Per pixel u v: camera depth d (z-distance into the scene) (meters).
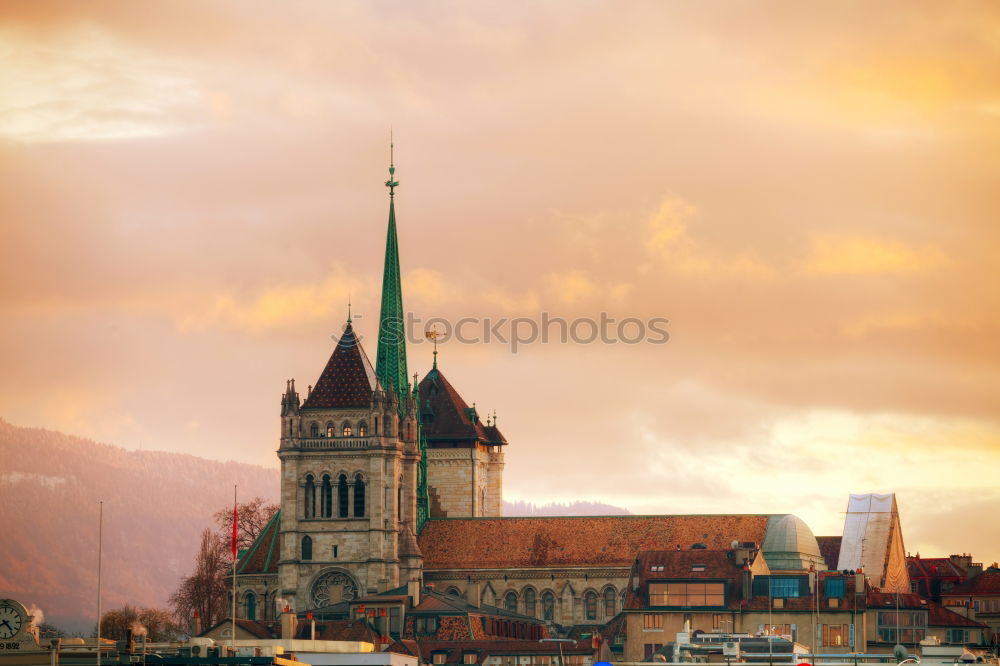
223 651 197.50
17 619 191.62
